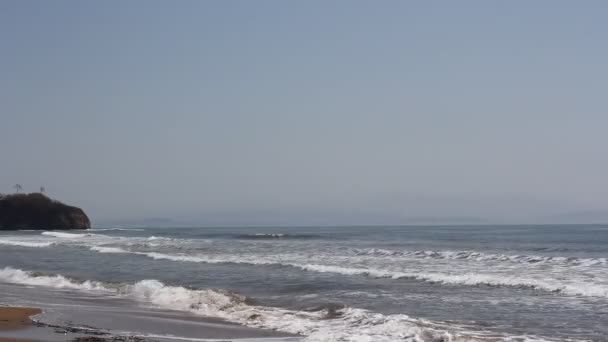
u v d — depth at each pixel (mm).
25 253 36719
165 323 13453
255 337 11828
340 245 42000
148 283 19094
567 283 18672
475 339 11539
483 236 61156
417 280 20719
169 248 39625
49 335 11188
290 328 12844
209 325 13281
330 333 12180
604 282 18750
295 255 32031
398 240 51031
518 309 15016
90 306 15891
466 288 18797
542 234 67812
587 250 34156
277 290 18875
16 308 14938
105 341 10672
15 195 106000
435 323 13273
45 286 20391
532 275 21016
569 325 12984
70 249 40594
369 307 15570
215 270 24984
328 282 20375
